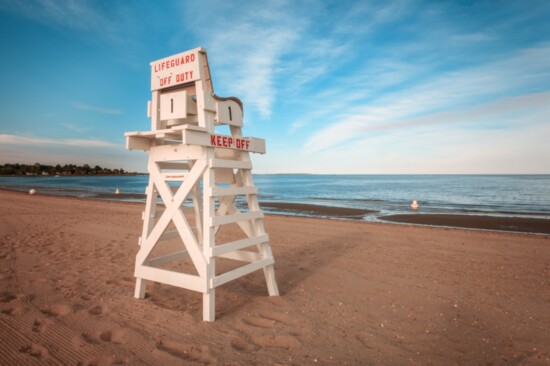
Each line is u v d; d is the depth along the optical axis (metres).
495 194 33.75
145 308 3.88
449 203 23.48
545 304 4.15
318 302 4.16
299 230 10.20
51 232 8.95
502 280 5.14
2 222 10.45
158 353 2.84
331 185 67.69
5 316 3.53
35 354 2.80
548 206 20.77
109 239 8.23
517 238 8.80
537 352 2.98
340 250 7.34
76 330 3.26
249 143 4.19
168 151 3.93
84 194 31.39
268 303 4.10
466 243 8.15
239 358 2.79
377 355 2.89
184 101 3.63
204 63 3.67
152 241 4.02
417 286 4.84
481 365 2.75
